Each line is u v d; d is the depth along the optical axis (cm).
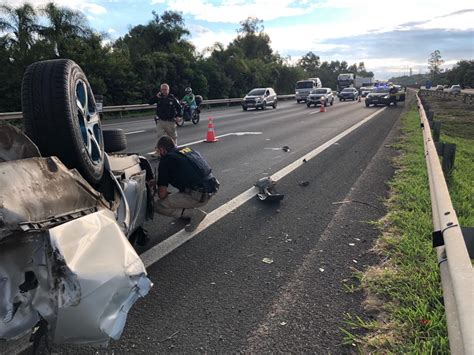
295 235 488
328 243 460
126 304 234
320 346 288
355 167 850
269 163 929
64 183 260
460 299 213
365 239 466
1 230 209
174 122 1112
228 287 371
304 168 862
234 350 287
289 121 2075
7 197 217
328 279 379
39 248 225
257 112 2945
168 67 3775
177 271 401
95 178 350
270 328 310
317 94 3609
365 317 318
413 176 735
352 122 1902
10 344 285
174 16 4475
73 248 227
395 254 415
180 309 336
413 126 1554
